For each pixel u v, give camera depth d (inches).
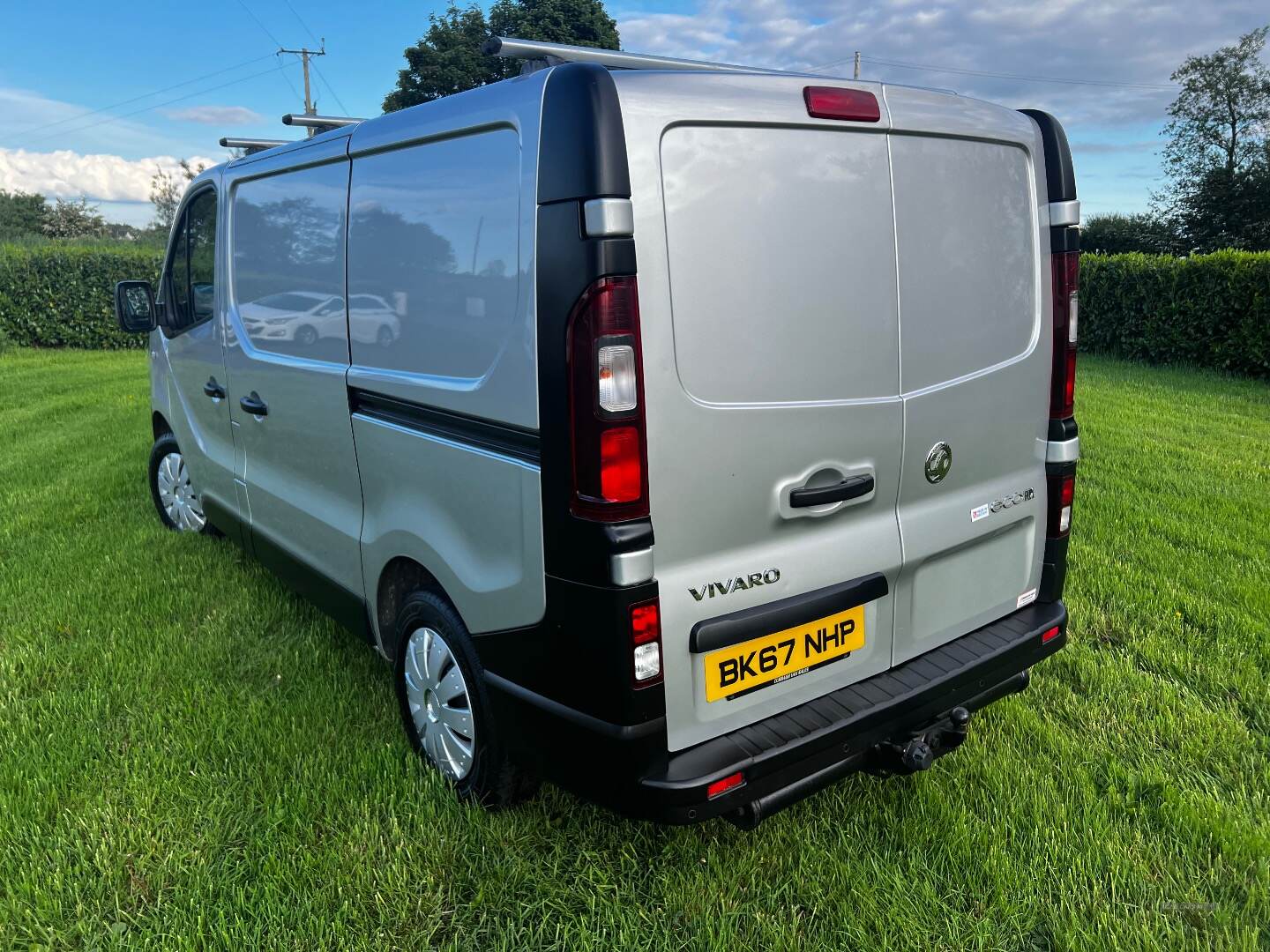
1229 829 98.3
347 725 119.4
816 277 83.4
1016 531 110.3
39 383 456.4
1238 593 161.3
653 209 73.4
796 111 80.7
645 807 79.0
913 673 96.7
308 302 121.3
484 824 99.2
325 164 114.6
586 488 75.0
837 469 87.4
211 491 171.2
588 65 72.1
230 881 91.7
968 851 95.0
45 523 208.5
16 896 89.9
